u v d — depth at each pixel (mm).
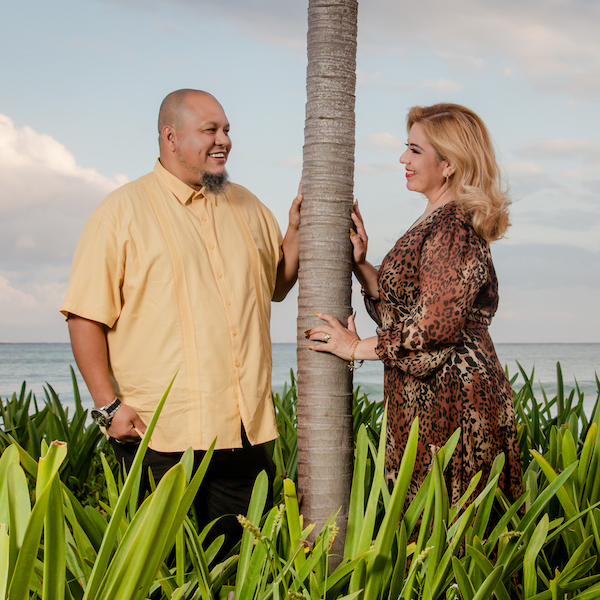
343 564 1588
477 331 2168
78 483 3232
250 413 2266
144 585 1278
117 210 2213
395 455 2201
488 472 2078
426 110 2318
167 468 2201
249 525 1391
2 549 1148
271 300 2561
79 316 2172
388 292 2225
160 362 2184
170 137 2309
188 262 2240
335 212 2168
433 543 1533
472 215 2125
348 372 2168
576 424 2719
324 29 2170
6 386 31547
